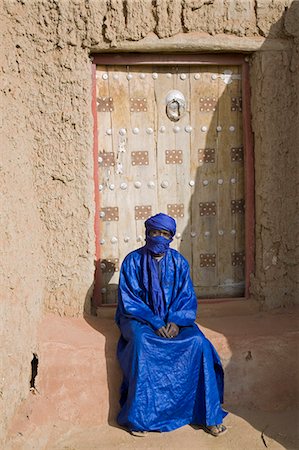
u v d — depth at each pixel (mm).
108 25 4543
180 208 5090
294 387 4441
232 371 4418
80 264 4781
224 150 5070
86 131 4648
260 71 4777
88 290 4816
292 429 4098
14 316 3898
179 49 4711
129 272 4379
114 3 4520
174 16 4609
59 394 4133
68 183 4691
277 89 4797
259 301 5051
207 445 3895
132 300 4305
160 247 4266
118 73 4879
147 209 5043
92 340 4430
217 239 5148
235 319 4918
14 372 3885
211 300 5082
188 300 4348
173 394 4031
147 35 4637
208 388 4023
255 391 4414
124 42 4613
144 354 3957
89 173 4699
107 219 5000
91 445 3881
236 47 4727
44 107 4586
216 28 4691
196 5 4609
